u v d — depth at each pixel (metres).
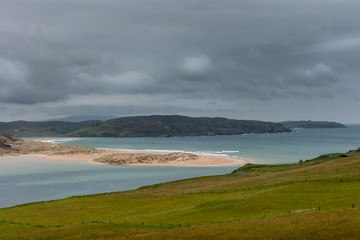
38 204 68.25
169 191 78.44
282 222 32.62
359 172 62.69
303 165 110.31
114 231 38.59
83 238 35.41
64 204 65.19
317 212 37.22
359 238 25.91
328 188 51.94
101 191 104.00
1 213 59.16
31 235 38.94
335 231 27.89
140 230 38.19
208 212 46.41
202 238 30.09
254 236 29.02
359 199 42.78
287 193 51.50
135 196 72.44
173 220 43.91
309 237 27.38
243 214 42.81
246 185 71.69
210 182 94.69
